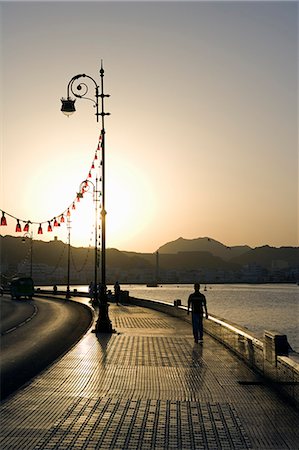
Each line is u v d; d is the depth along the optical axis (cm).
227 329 2141
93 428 1026
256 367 1616
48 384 1423
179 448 919
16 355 2064
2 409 1160
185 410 1164
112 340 2370
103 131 2775
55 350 2217
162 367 1689
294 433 1002
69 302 6588
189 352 2016
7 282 13975
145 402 1230
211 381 1480
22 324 3500
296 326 8412
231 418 1104
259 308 12606
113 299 5662
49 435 980
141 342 2305
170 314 3841
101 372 1599
